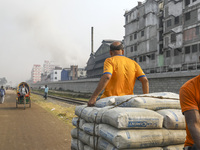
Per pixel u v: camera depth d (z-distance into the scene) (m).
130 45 46.81
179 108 2.36
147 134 1.96
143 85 2.67
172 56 33.69
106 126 2.14
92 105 2.58
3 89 20.55
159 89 25.83
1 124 8.48
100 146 2.21
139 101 2.15
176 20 33.03
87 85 49.06
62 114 11.52
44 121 9.36
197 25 28.86
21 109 14.44
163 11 36.56
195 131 1.39
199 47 28.53
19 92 15.07
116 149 1.89
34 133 6.89
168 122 2.06
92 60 72.50
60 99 26.84
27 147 5.30
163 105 2.27
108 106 2.34
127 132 1.91
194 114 1.43
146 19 41.19
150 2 39.88
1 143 5.64
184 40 31.28
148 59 40.62
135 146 1.89
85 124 2.67
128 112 1.97
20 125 8.31
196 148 1.42
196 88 1.47
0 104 18.53
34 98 29.73
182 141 2.11
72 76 104.81
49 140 6.00
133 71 2.62
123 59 2.64
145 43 41.56
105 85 2.41
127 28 48.44
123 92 2.55
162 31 37.28
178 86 22.75
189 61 30.16
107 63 2.55
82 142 2.87
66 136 6.52
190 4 30.33
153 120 2.01
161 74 25.02
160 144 2.02
